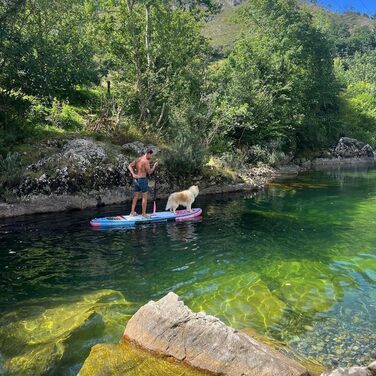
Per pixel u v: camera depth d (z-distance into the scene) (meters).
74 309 6.79
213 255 9.72
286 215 14.27
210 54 28.45
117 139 18.48
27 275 8.33
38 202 13.88
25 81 16.69
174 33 24.83
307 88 40.75
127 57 24.17
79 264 9.00
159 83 23.41
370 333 6.09
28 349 5.57
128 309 6.83
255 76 32.03
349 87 65.19
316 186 22.42
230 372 4.84
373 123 55.22
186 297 7.34
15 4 16.62
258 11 44.66
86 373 4.91
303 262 9.27
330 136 45.59
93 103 24.86
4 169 13.93
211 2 27.41
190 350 5.15
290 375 4.68
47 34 18.91
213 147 23.00
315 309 6.89
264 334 6.02
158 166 17.42
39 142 15.98
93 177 15.44
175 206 13.72
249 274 8.48
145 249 10.12
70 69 17.66
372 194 19.47
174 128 20.45
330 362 5.32
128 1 23.50
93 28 23.75
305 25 44.78
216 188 19.17
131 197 16.22
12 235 11.16
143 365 5.07
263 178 24.41
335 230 12.16
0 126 15.79
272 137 31.88
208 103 23.88
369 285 7.96
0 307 6.86
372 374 4.56
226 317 6.55
